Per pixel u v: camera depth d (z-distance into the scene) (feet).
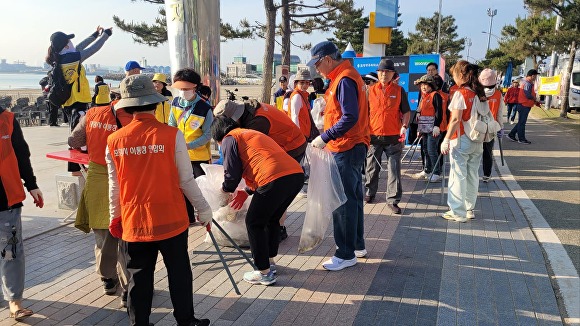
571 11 59.11
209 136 16.47
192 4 22.95
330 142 13.73
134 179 9.11
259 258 12.71
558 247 15.96
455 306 11.77
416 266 14.25
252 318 11.22
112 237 11.67
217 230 15.62
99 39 23.18
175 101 16.76
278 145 12.91
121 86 9.16
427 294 12.41
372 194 21.63
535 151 38.17
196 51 23.54
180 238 9.52
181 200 9.49
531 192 24.22
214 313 11.45
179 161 9.33
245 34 61.31
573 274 13.70
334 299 12.17
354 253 14.28
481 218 19.20
